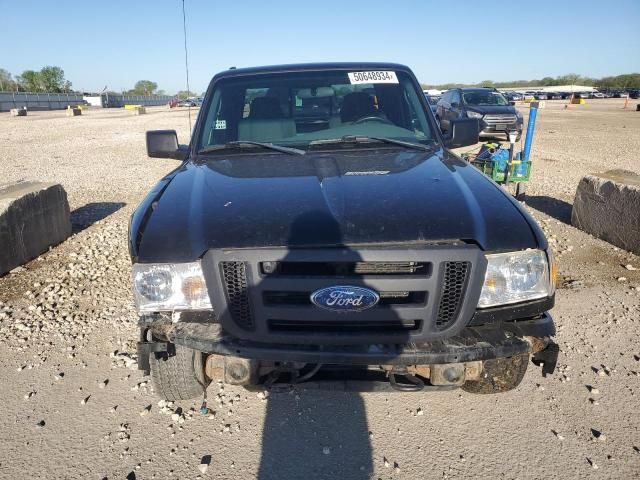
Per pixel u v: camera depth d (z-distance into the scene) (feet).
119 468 8.02
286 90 11.53
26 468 8.04
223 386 10.05
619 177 19.35
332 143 10.57
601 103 155.63
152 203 8.36
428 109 11.73
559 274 15.79
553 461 8.00
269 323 6.84
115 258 17.93
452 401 9.53
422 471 7.87
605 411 9.16
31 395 9.91
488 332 7.02
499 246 6.95
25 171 37.11
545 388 9.87
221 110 11.44
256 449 8.38
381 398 9.65
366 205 7.34
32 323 12.95
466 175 8.79
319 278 6.60
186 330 7.07
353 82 11.68
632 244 17.54
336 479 7.74
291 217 7.11
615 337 11.80
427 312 6.70
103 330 12.54
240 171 9.15
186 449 8.41
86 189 30.45
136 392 9.97
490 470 7.86
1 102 183.11
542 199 25.88
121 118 109.60
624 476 7.68
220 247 6.85
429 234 6.80
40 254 18.52
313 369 7.25
